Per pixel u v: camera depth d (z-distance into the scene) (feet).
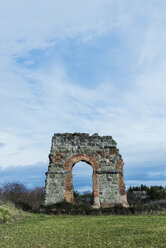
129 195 142.82
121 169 73.05
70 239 31.68
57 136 75.31
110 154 74.33
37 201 95.45
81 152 73.72
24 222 47.96
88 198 123.85
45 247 27.99
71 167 72.08
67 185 69.92
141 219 48.06
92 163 72.84
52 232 36.73
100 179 71.20
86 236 33.01
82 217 56.39
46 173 71.61
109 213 62.18
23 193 97.81
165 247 25.75
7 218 49.42
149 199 134.10
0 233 36.37
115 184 70.85
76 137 75.56
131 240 29.35
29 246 28.58
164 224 40.55
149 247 25.86
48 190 69.36
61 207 64.23
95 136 76.28
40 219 53.36
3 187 95.55
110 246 27.02
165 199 128.26
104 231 35.78
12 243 30.12
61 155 73.10
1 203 62.39
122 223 43.01
